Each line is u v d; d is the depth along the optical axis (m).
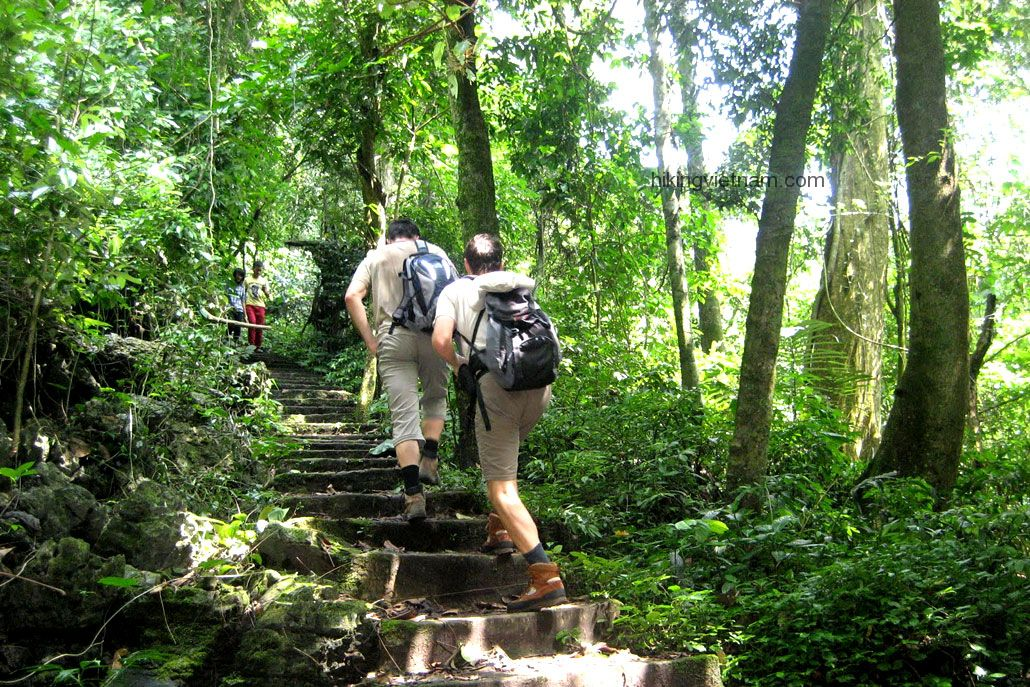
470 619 3.57
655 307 10.10
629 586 4.26
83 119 4.02
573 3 8.37
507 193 11.66
